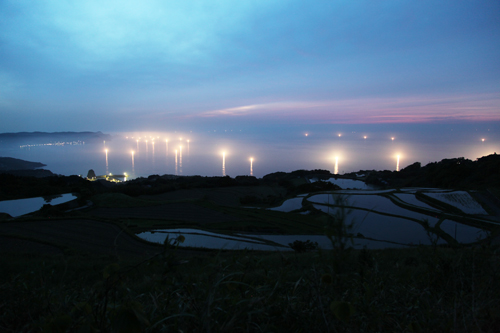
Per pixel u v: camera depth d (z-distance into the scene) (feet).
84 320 4.01
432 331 4.24
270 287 4.95
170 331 4.13
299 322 4.20
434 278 6.36
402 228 69.41
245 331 3.78
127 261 29.94
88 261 34.96
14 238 55.42
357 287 5.37
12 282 6.02
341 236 3.71
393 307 4.83
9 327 4.97
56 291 5.78
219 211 104.99
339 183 185.16
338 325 4.09
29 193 126.93
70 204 111.65
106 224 74.38
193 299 4.19
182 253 52.54
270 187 177.17
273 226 83.76
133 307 3.54
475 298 4.79
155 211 105.70
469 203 91.61
